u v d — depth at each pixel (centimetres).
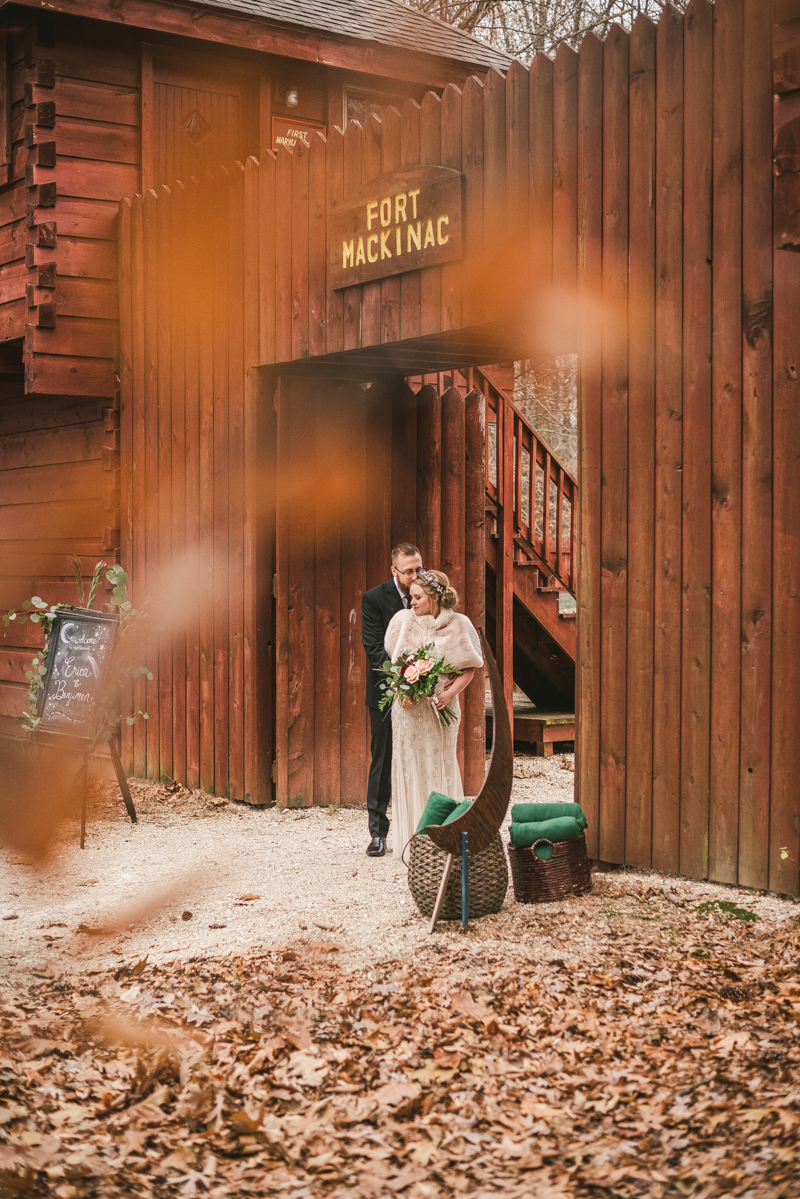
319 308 728
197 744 853
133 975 444
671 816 546
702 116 526
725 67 516
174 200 864
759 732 512
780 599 504
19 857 662
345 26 1052
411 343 676
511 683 985
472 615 853
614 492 568
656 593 551
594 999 404
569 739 1021
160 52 962
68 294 912
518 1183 296
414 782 612
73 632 755
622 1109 332
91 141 924
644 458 555
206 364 834
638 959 440
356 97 1118
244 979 433
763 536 511
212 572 833
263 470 791
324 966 446
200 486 845
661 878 545
